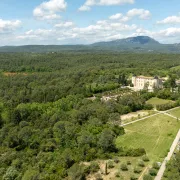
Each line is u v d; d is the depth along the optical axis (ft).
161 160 336.29
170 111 567.18
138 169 308.81
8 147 411.34
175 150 368.27
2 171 331.36
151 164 325.21
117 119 486.79
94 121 455.63
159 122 497.05
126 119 524.11
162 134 437.58
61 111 545.44
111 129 437.17
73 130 414.82
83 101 617.62
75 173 298.15
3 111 593.01
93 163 322.75
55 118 485.97
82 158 344.69
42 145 386.73
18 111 533.55
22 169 331.36
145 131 453.99
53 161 339.16
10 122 514.68
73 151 360.69
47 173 306.55
